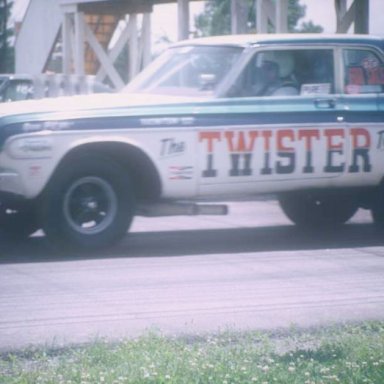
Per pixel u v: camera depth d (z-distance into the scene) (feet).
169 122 35.81
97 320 26.02
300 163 37.50
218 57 37.99
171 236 41.50
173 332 24.66
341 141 38.11
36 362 22.08
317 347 23.25
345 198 40.91
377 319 26.12
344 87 38.63
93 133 34.91
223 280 31.55
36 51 97.81
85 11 74.95
